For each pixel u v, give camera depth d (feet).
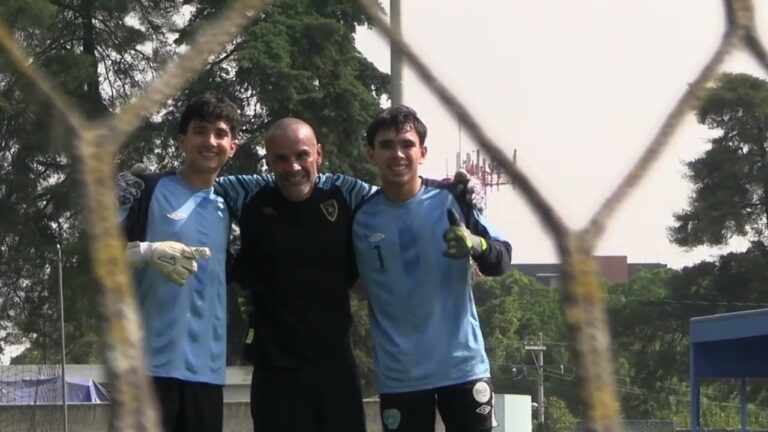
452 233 17.19
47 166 88.28
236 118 18.52
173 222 17.84
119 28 93.91
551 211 6.00
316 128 98.32
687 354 130.52
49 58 84.84
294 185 18.56
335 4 99.19
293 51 98.02
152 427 5.48
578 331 5.81
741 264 122.93
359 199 19.01
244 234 18.89
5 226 89.51
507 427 59.16
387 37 6.02
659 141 6.40
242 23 6.03
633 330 131.34
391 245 18.47
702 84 6.50
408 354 18.34
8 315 95.91
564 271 5.90
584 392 5.73
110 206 5.62
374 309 18.74
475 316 18.92
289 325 18.76
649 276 144.36
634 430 93.15
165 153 86.22
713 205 114.52
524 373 161.68
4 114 77.77
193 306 17.79
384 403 18.69
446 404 18.65
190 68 5.92
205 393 17.89
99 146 5.66
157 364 17.48
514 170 5.97
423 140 18.67
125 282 5.57
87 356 97.50
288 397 18.75
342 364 19.01
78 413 66.39
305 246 18.70
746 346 56.65
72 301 93.09
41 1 72.13
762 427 137.28
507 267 18.07
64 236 90.12
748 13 6.56
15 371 81.10
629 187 6.23
